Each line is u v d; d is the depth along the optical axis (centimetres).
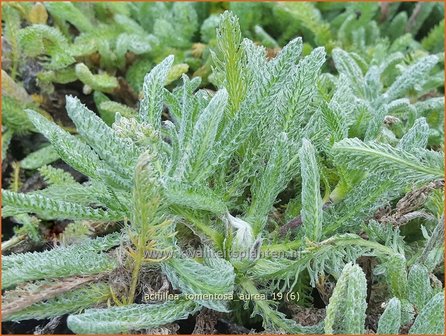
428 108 34
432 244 25
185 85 25
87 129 21
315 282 26
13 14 39
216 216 25
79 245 25
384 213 28
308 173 22
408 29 47
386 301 26
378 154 22
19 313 23
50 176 33
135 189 21
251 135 25
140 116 25
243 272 24
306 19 42
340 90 28
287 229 26
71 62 39
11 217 35
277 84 23
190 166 23
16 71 41
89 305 25
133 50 40
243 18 44
